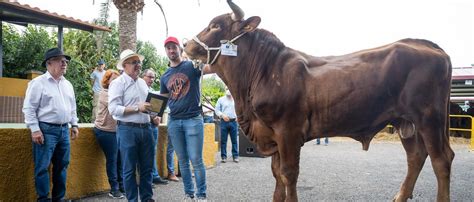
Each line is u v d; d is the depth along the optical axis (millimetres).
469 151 14227
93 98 11797
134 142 4773
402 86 4059
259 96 4066
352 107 4004
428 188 6570
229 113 9914
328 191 6418
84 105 12781
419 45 4277
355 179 7559
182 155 5090
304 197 5984
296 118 4004
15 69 11852
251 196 5965
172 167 7277
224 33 4254
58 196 4906
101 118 5699
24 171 4871
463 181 7418
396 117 4191
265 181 7227
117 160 5867
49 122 4664
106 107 5672
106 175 6156
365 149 4379
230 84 4328
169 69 5117
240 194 6105
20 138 4824
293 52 4230
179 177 7664
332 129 4105
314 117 4059
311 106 4016
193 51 4316
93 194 5914
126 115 4773
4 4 8641
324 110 4016
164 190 6387
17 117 9375
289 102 3965
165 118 8594
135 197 4785
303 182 7230
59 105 4734
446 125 4199
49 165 4965
